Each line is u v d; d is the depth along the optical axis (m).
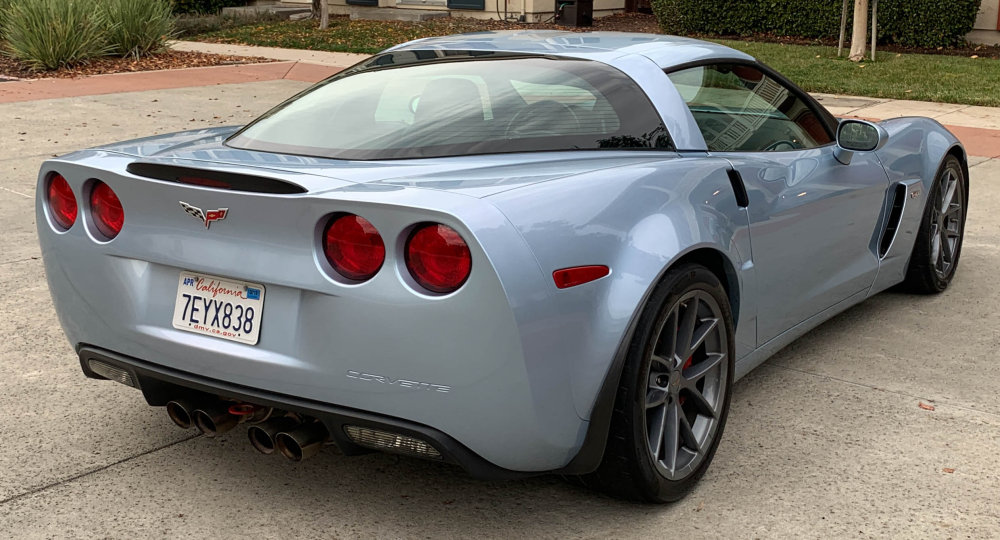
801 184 3.54
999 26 17.17
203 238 2.66
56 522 2.82
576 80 3.24
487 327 2.36
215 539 2.74
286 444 2.76
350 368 2.50
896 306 4.88
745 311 3.26
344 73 3.63
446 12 21.42
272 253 2.56
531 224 2.46
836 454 3.28
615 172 2.79
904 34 17.20
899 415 3.60
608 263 2.62
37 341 4.32
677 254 2.75
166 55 15.70
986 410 3.64
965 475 3.13
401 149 2.93
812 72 14.02
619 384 2.67
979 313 4.77
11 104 10.95
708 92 3.47
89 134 9.41
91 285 2.91
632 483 2.79
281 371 2.59
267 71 14.26
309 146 3.03
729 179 3.16
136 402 3.71
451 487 3.06
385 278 2.42
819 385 3.88
